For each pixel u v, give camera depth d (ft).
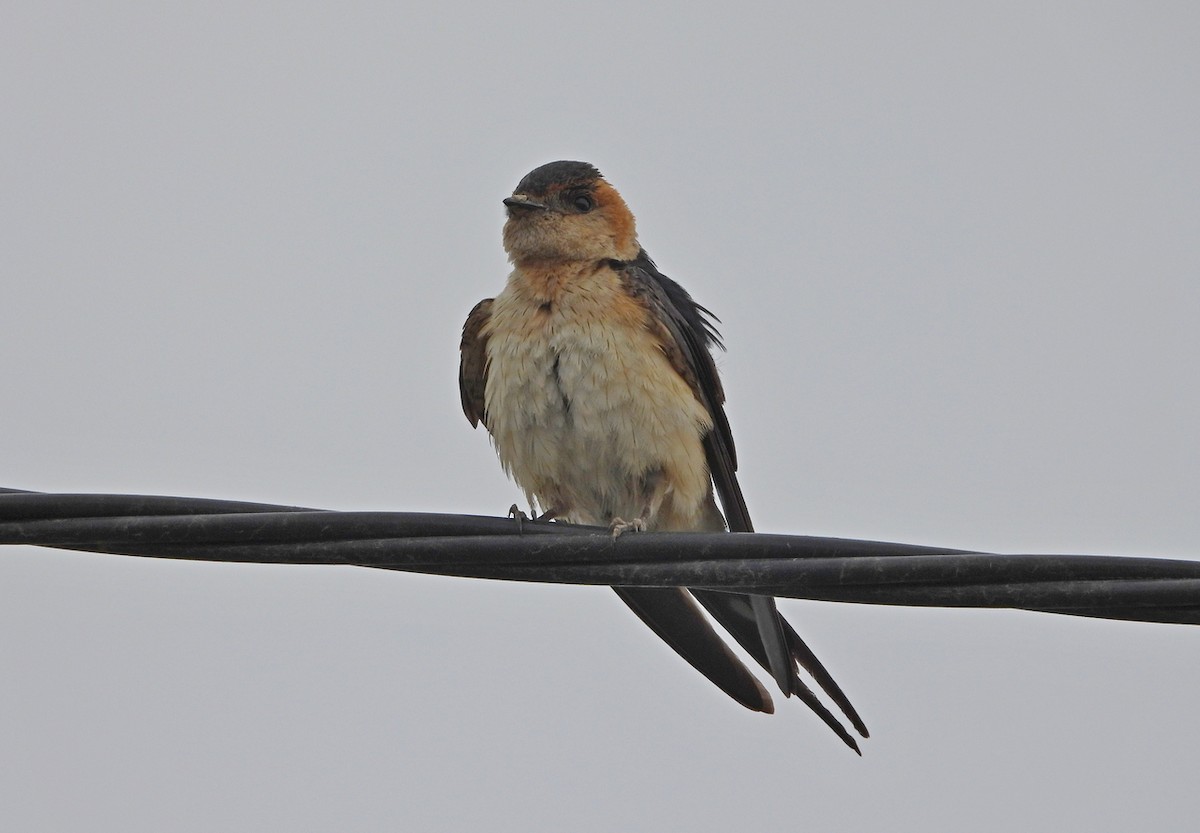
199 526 29.55
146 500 29.55
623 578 29.94
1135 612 27.45
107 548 29.96
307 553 29.91
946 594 28.22
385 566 30.22
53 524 29.58
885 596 28.68
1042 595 27.71
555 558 29.91
